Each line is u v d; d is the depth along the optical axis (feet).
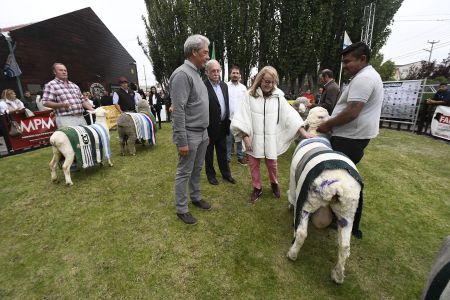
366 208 10.94
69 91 13.93
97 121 15.58
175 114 8.27
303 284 6.97
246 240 8.76
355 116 7.55
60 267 7.60
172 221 9.86
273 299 6.52
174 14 46.16
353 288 6.84
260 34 41.52
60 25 47.24
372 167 15.92
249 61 42.11
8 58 38.14
